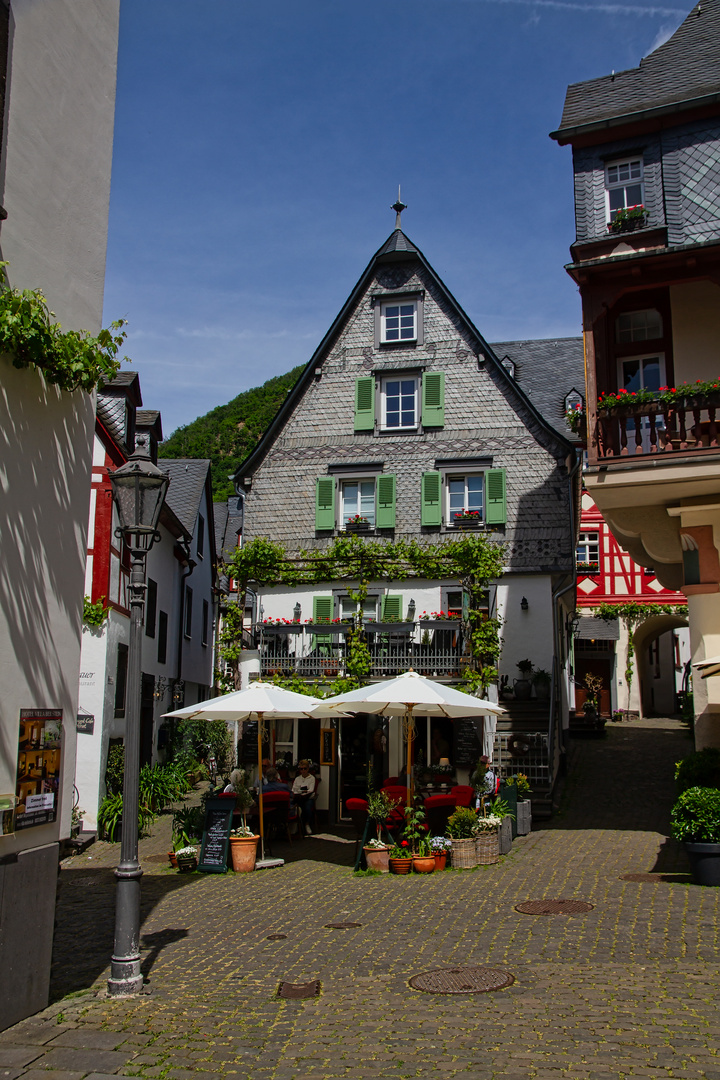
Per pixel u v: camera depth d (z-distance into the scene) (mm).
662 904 9477
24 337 6582
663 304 14156
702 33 15367
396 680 13281
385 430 22250
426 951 8117
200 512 30422
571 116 15008
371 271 22922
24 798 6707
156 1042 5973
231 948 8562
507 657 20672
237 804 13969
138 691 7711
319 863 14016
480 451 21625
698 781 11688
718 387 12461
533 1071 5238
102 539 17422
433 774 16625
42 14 7562
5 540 6633
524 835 15008
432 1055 5570
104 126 8703
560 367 25562
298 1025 6258
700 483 12656
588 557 34094
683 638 37188
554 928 8672
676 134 13938
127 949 7207
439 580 21016
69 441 7719
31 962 6637
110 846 16047
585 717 27766
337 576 21516
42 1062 5621
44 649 7156
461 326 22266
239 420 90312
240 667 20406
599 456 13031
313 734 19562
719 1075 5098
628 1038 5703
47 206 7570
